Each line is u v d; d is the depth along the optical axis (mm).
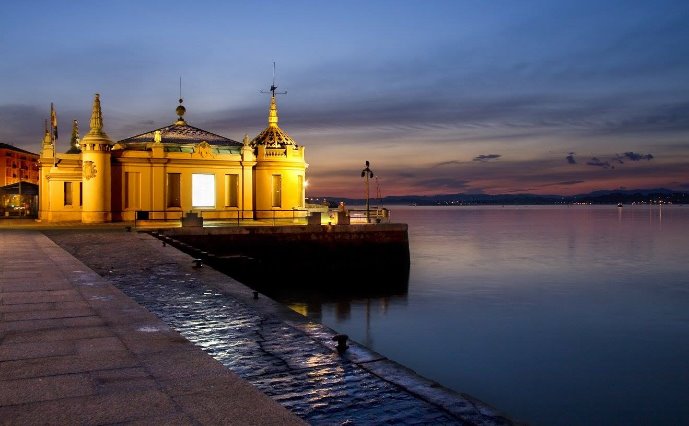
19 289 14305
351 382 8867
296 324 12508
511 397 18516
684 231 124438
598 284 45719
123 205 42281
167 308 14109
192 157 43750
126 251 24891
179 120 52875
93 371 7801
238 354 10305
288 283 38625
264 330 12023
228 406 6594
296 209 47781
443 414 7676
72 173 48094
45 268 18266
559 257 67125
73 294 13656
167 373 7766
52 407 6453
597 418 16797
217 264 30219
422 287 41750
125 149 43531
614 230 129375
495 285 44031
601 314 33562
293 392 8430
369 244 41281
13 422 6000
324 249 39938
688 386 19953
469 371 21344
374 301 35062
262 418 6262
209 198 44406
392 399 8188
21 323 10641
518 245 85312
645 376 21109
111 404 6582
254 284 33031
